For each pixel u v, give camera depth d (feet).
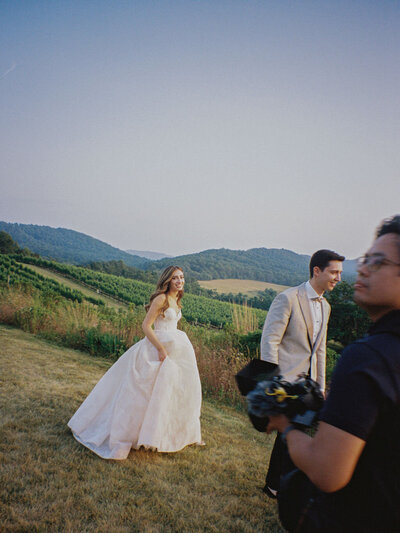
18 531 7.66
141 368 11.50
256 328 28.86
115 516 8.55
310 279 10.49
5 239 367.86
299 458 2.98
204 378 22.30
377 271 3.09
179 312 12.47
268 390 3.41
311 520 3.08
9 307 36.58
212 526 8.70
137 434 11.18
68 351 27.25
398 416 2.71
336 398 2.81
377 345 2.86
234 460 12.44
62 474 9.87
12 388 16.03
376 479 2.77
